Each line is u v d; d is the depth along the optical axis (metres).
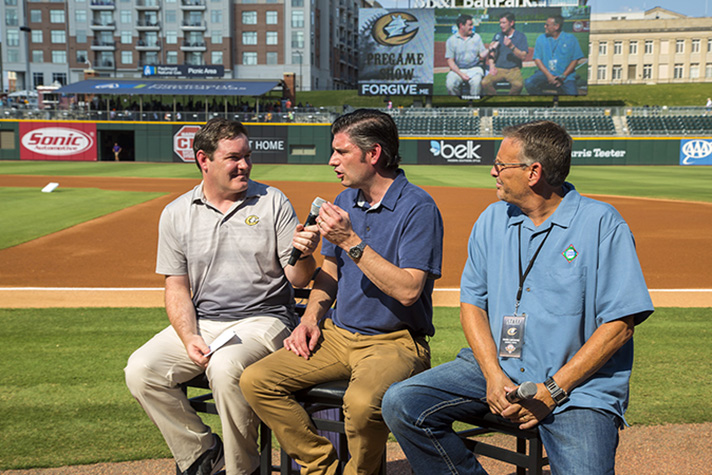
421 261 2.67
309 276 3.02
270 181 25.66
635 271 2.30
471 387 2.49
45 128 41.00
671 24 80.75
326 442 2.63
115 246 11.05
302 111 42.00
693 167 36.72
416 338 2.87
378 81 41.75
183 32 70.06
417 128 40.34
